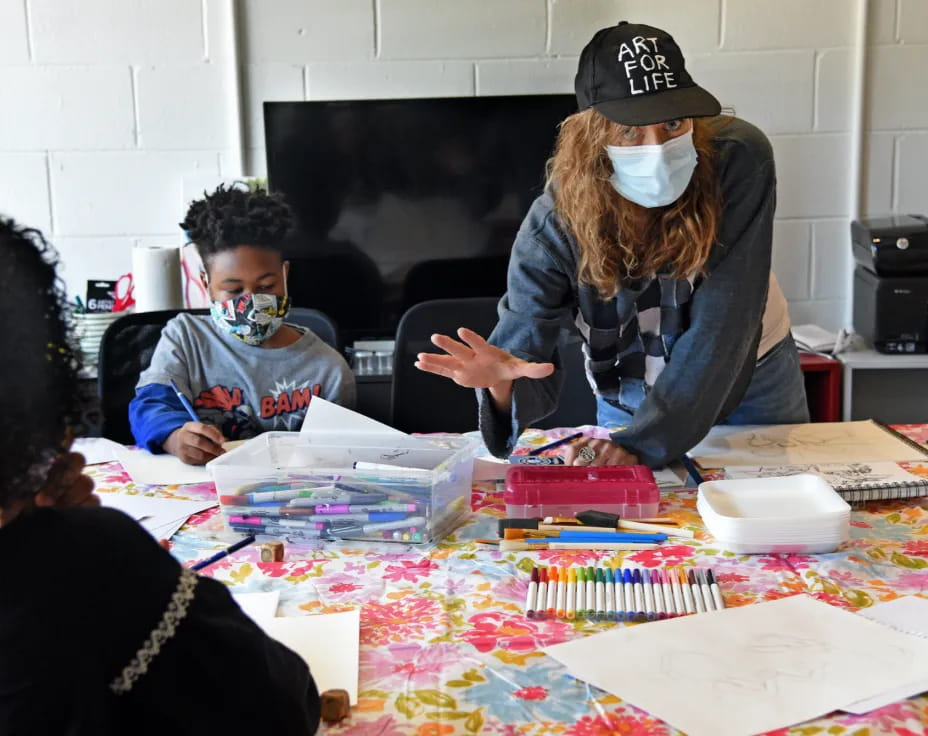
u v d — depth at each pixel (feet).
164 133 9.60
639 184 4.55
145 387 5.71
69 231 9.73
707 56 9.53
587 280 4.83
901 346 8.87
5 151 9.57
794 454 5.00
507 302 5.01
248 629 2.26
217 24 9.41
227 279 5.80
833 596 3.47
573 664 3.01
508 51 9.50
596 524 4.12
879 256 8.75
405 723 2.73
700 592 3.48
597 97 4.51
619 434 4.85
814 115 9.62
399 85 9.56
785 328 5.85
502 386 4.65
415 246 9.64
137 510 4.49
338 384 6.07
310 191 9.49
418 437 5.01
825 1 9.41
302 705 2.39
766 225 4.91
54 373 2.07
